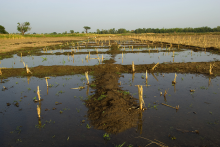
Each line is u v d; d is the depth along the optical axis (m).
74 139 5.21
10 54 22.09
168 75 12.01
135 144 4.92
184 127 5.75
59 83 10.73
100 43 38.06
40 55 21.28
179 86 9.78
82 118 6.44
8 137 5.39
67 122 6.19
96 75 12.30
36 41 42.72
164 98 8.18
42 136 5.43
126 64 15.30
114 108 6.59
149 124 5.93
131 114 6.50
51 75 12.50
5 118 6.56
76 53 22.53
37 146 4.94
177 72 12.70
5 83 10.82
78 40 51.03
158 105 7.43
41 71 13.16
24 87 10.09
